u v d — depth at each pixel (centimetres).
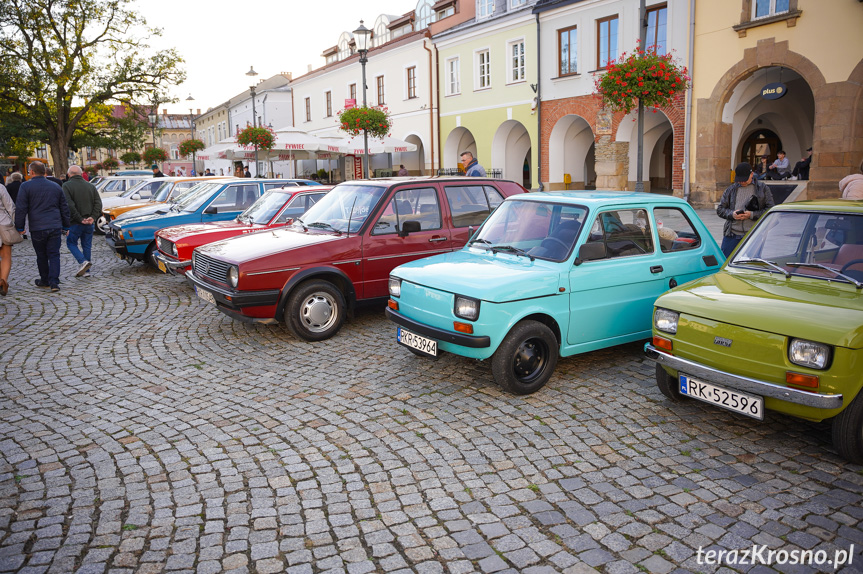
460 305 499
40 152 4275
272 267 664
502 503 351
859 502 344
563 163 2383
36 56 2833
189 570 296
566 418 468
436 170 2928
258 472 393
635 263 563
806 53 1562
